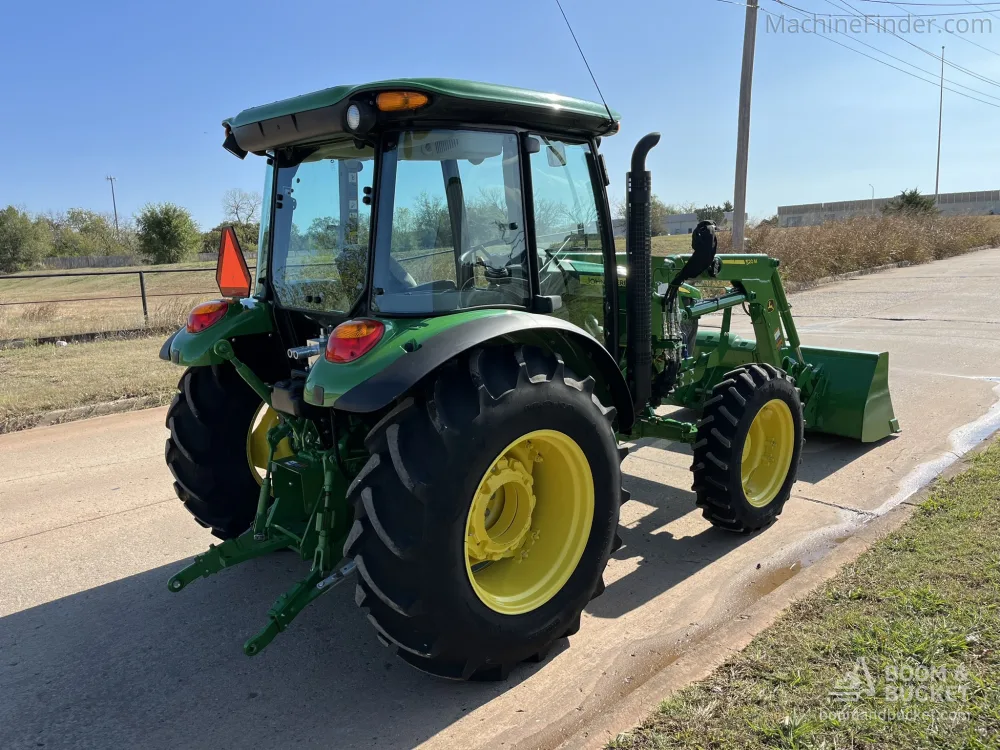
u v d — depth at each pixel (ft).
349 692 8.79
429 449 7.69
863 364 16.69
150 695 8.82
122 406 22.65
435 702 8.54
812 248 57.98
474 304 9.11
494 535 9.31
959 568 10.27
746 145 48.91
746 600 10.57
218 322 10.88
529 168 9.48
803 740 7.20
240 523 12.02
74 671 9.34
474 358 8.09
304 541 9.41
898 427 17.72
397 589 7.67
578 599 9.18
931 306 39.78
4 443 19.29
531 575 9.11
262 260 11.36
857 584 10.18
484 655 8.28
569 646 9.57
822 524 13.05
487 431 7.83
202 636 10.12
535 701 8.45
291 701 8.64
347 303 9.56
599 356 9.72
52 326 36.40
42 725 8.30
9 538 13.33
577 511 9.28
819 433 18.20
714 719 7.64
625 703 8.15
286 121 8.91
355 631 10.16
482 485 8.50
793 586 10.46
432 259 8.82
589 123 10.03
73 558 12.52
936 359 26.16
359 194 9.11
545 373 8.56
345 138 9.25
